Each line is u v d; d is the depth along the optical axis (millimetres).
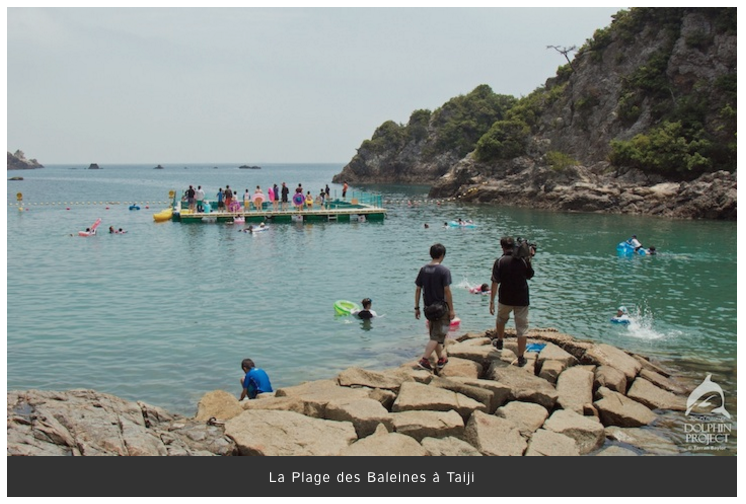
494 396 10102
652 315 17625
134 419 8531
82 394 8961
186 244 33375
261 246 32625
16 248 31625
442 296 11008
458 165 79312
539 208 59688
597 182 59375
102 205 63938
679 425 9906
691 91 60969
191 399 11602
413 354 14297
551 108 79500
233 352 14430
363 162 140750
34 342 15117
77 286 21984
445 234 38125
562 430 9133
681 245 32281
